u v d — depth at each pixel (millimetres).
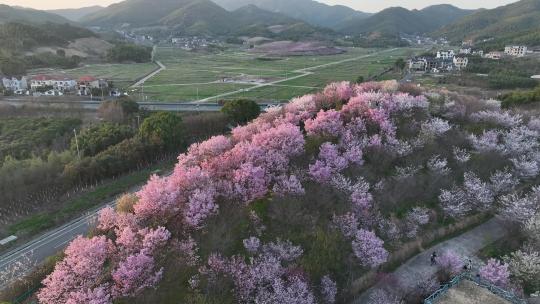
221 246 34688
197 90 138500
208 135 80000
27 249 44156
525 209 42625
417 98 59625
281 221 38219
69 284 30703
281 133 46312
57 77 141625
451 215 45031
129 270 30297
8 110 99438
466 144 54438
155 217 36406
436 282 36375
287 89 138875
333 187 42000
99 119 94625
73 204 53906
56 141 78812
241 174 39438
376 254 36344
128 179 62438
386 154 47969
